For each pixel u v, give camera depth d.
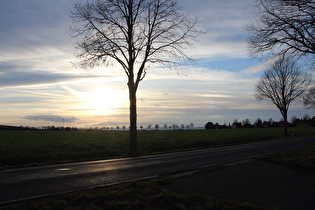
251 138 34.12
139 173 9.33
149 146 21.98
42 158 15.06
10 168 11.32
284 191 6.79
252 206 5.46
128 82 18.02
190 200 5.75
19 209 5.26
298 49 10.93
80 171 9.89
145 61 17.73
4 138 33.81
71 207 5.30
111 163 12.38
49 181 7.96
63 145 22.78
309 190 6.93
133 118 17.73
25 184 7.54
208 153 16.47
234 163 11.04
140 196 6.00
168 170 9.92
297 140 29.28
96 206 5.35
